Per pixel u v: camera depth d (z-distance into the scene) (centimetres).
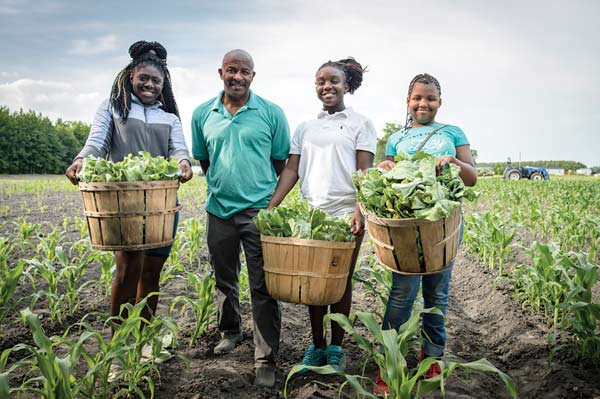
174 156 359
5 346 377
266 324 330
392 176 269
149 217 302
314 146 343
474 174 309
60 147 7381
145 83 355
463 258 735
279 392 321
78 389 257
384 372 263
